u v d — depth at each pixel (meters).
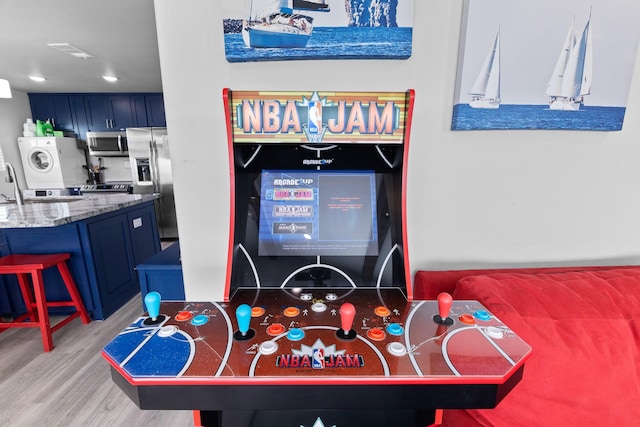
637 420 0.81
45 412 1.41
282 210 0.86
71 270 2.18
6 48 2.53
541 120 1.04
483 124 1.04
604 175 1.16
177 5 0.98
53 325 2.20
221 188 1.10
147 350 0.57
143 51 2.63
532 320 0.81
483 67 1.00
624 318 0.84
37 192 3.94
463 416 0.89
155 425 1.34
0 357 1.82
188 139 1.06
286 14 0.95
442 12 1.00
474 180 1.12
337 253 0.84
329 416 0.78
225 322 0.67
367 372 0.53
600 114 1.05
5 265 1.79
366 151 0.87
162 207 4.27
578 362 0.80
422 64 1.03
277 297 0.78
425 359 0.56
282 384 0.52
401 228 0.81
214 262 1.15
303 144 0.86
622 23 0.99
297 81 1.03
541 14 0.97
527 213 1.17
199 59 1.01
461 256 1.19
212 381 0.51
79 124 4.46
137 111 4.44
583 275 0.98
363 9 0.96
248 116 0.78
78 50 2.60
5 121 3.99
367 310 0.72
